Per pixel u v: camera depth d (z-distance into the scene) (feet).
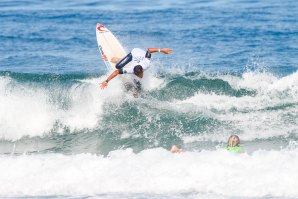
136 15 334.44
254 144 161.17
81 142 174.09
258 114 179.22
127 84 185.88
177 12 339.57
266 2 361.71
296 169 127.44
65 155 150.82
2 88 188.96
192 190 125.08
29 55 259.80
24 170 137.80
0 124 182.29
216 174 128.98
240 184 124.98
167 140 169.68
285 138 164.35
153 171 132.46
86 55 258.98
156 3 368.89
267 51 256.93
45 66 240.32
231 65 236.84
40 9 357.41
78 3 375.86
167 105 183.93
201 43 273.33
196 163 133.39
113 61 202.18
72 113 184.55
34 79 192.24
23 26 314.35
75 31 302.45
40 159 143.43
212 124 175.32
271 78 199.31
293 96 187.21
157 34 290.15
